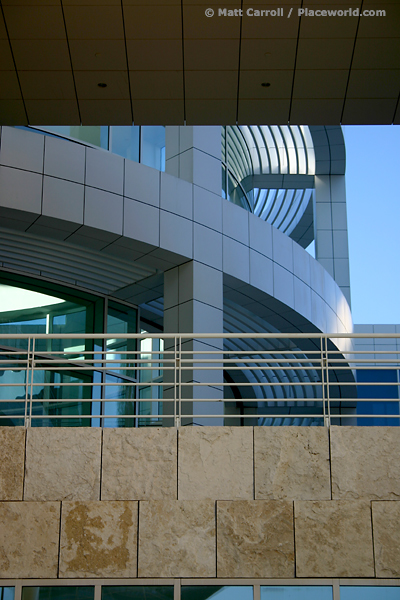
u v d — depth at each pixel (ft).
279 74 34.53
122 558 25.93
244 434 26.91
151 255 48.70
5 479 26.53
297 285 60.29
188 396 46.62
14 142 43.37
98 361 28.12
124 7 31.48
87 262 49.47
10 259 48.03
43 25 32.09
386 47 33.14
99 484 26.50
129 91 35.37
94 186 45.52
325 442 26.81
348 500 26.32
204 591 25.80
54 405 48.88
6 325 48.37
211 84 35.01
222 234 52.11
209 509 26.27
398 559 25.88
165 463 26.66
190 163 51.55
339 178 86.79
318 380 78.02
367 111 36.63
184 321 48.73
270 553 25.95
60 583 25.77
